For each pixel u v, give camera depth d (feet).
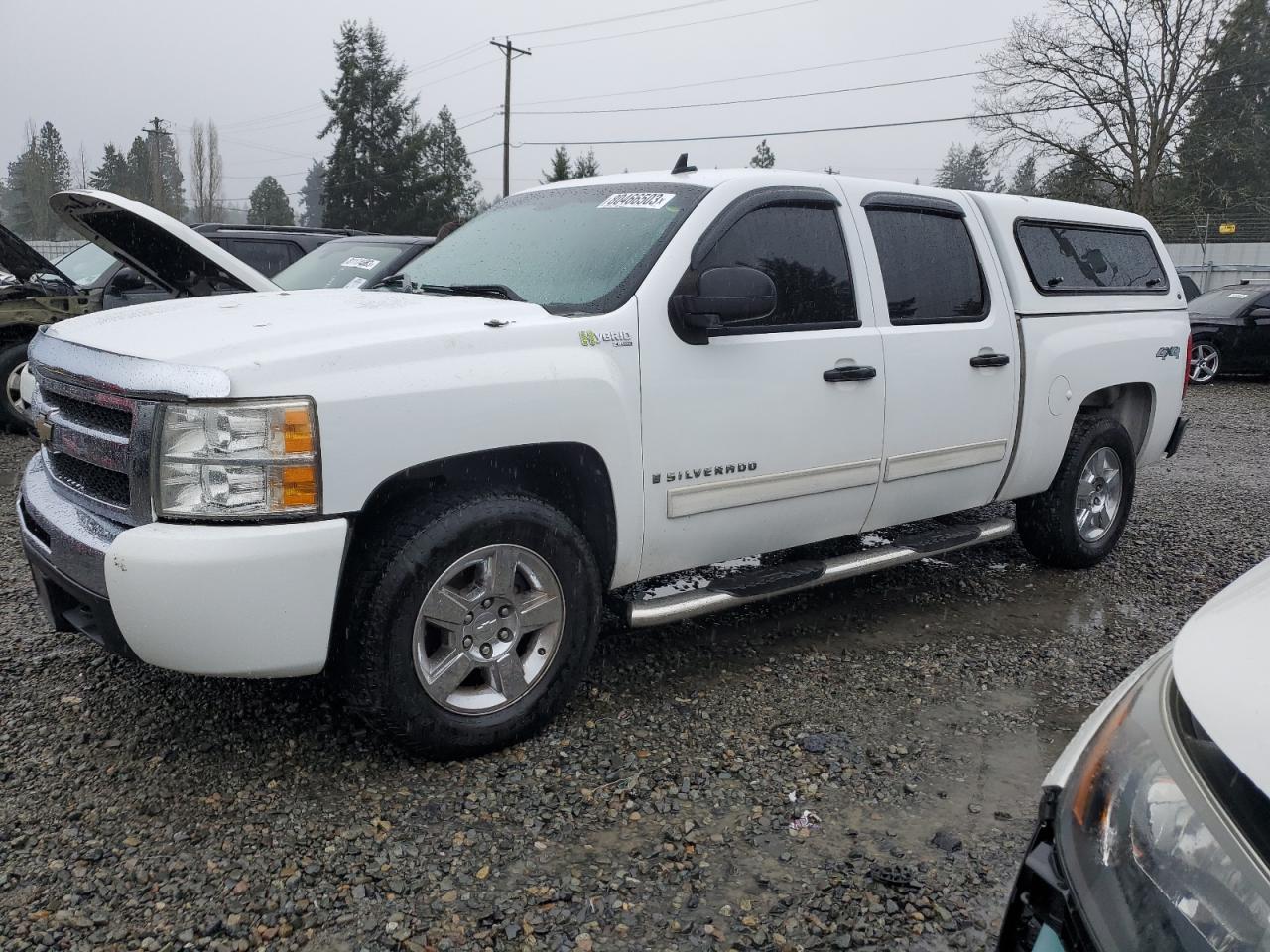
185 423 9.32
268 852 9.14
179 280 15.37
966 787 10.75
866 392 13.98
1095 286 18.38
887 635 15.21
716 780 10.67
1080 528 18.51
